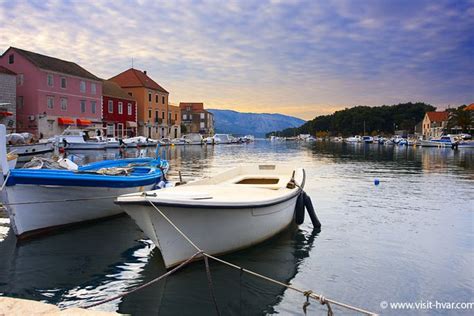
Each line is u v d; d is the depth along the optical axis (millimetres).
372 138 97000
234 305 6289
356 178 22031
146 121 67000
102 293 6707
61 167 11688
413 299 6547
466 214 12469
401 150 58938
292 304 6348
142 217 6984
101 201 10320
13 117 42188
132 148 48625
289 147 73000
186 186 10078
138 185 11188
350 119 132875
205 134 104250
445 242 9484
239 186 10391
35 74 44781
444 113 99062
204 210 7078
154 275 7371
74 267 7754
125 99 60531
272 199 8383
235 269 7598
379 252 8766
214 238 7562
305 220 11617
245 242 8266
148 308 6207
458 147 61781
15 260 8070
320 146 79250
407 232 10352
